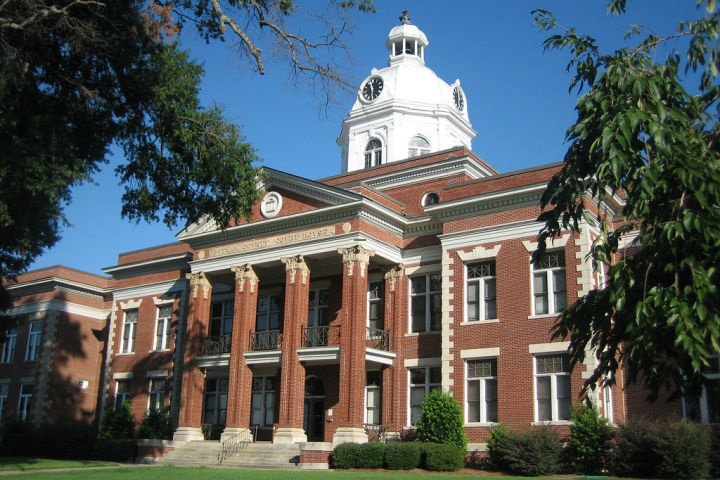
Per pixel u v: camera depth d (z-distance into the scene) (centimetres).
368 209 2978
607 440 2270
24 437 3800
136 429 3881
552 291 2620
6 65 1756
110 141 2147
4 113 1828
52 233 2728
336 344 3180
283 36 1900
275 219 3152
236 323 3203
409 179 3400
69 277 4612
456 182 3106
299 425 2892
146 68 2016
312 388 3309
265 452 2847
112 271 4362
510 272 2716
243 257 3278
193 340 3344
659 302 912
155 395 3966
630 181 999
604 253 1052
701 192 923
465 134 4456
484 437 2611
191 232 3475
